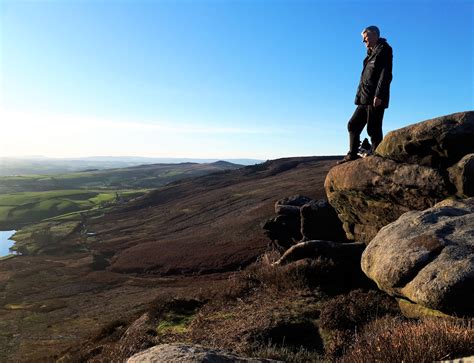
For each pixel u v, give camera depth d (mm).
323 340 8602
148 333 11133
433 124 9508
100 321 44594
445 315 6258
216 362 4973
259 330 9164
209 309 11688
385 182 10812
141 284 61375
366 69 10766
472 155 8867
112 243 97000
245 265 62125
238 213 101688
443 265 6098
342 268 11836
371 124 11133
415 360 4758
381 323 7656
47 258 88375
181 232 96750
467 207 7816
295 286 11578
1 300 58531
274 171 169250
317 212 17781
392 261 6941
